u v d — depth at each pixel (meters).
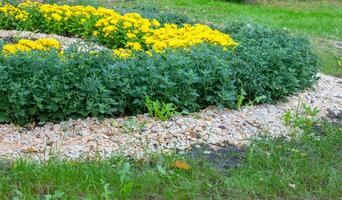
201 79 5.90
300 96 6.78
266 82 6.36
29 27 8.86
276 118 5.99
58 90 5.39
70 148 4.98
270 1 17.92
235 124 5.71
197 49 6.39
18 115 5.34
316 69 7.43
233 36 7.84
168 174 4.43
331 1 19.02
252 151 4.97
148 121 5.52
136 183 4.25
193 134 5.38
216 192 4.26
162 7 13.44
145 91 5.64
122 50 6.46
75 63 5.55
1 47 6.29
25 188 4.10
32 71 5.44
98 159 4.65
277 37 7.62
